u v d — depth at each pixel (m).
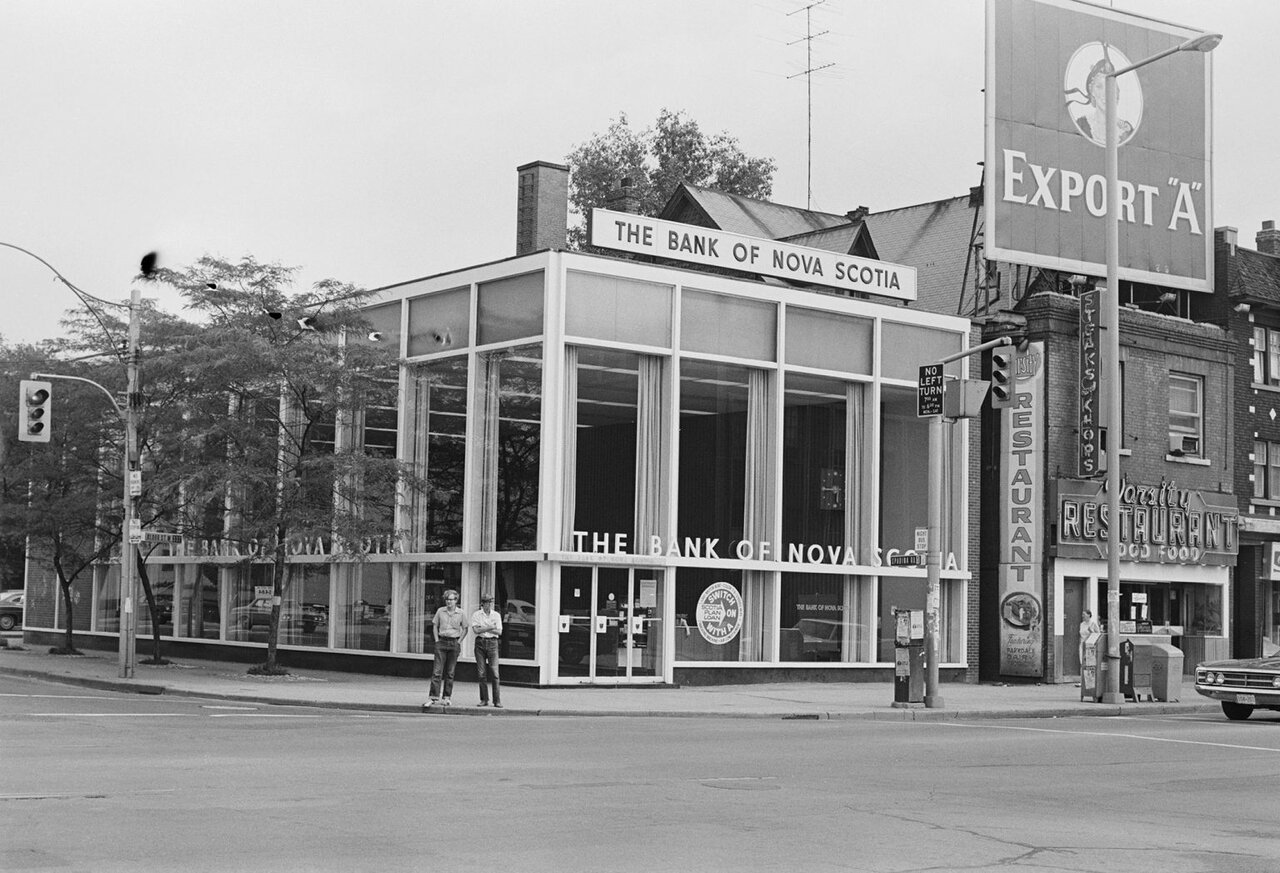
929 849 10.65
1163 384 38.81
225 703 25.92
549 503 29.47
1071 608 36.47
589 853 10.01
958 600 36.00
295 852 9.73
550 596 29.44
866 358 34.47
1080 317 36.25
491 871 9.21
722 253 32.38
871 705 26.83
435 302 33.12
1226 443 40.38
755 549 32.25
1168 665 29.97
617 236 30.80
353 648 34.72
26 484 39.47
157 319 34.41
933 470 26.92
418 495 33.00
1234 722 26.08
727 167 63.62
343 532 31.14
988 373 37.03
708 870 9.51
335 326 32.41
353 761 15.63
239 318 31.64
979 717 26.08
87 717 21.33
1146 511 37.69
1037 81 38.88
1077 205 39.09
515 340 30.58
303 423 33.78
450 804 12.28
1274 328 42.59
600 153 63.28
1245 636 41.59
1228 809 13.62
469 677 31.05
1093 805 13.65
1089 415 35.81
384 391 32.50
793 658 32.84
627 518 30.47
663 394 31.17
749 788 13.97
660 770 15.41
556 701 26.34
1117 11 40.31
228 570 39.81
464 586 31.36
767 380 32.78
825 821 11.91
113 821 10.90
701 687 30.83
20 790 12.65
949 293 42.00
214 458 32.22
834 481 33.84
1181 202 40.88
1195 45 27.67
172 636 41.91
